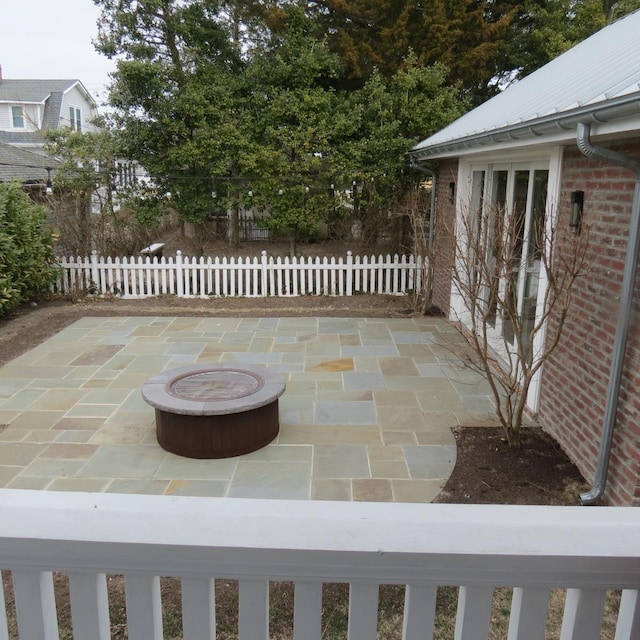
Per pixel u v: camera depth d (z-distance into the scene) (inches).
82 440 190.7
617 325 140.7
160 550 41.4
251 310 385.7
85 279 417.1
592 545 40.7
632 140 140.6
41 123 941.8
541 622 42.9
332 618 102.2
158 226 502.9
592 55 244.4
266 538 40.8
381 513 42.1
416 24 599.2
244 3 511.2
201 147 433.1
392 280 429.1
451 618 93.2
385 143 431.2
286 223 457.7
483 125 228.7
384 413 213.2
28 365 269.1
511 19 615.2
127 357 282.0
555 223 183.5
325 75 485.7
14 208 351.3
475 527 41.1
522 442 186.4
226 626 98.7
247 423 178.9
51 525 41.7
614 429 144.2
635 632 42.9
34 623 44.5
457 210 316.8
